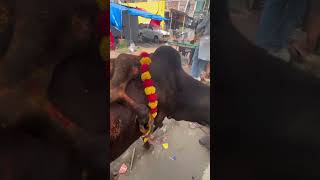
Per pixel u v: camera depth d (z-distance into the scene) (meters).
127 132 1.28
